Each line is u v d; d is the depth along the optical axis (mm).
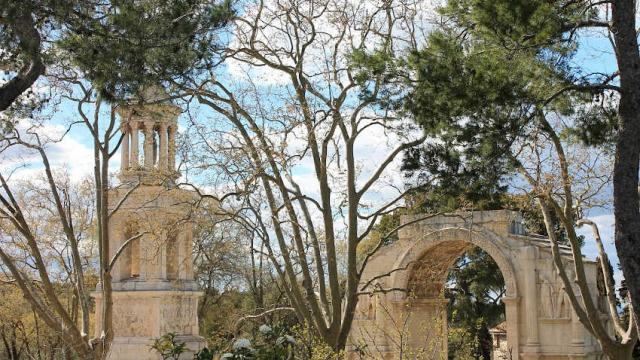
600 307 57938
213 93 35750
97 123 39438
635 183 24547
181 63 28875
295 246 40562
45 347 59281
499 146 25828
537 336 58844
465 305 83438
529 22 25016
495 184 27219
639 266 24203
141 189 47344
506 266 60219
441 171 28094
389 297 62812
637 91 24562
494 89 25500
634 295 24188
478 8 25781
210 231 38000
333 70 38250
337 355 32562
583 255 60375
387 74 29547
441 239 62250
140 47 26156
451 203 29578
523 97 25734
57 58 27047
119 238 48812
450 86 26281
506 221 60969
